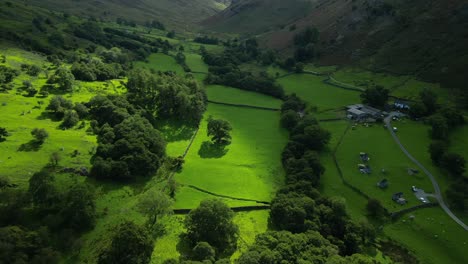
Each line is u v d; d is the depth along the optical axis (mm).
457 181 110688
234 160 121312
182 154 122062
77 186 85312
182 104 141375
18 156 97875
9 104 122250
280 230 90000
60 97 125875
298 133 134875
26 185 88125
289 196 96312
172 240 82875
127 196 95812
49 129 113688
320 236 82312
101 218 86375
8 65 147250
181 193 101062
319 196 98938
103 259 70000
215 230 81688
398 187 109500
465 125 143000
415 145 131375
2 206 77938
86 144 109938
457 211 100250
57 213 81812
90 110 130375
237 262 73812
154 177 106000
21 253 66312
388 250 89062
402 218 98062
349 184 110812
